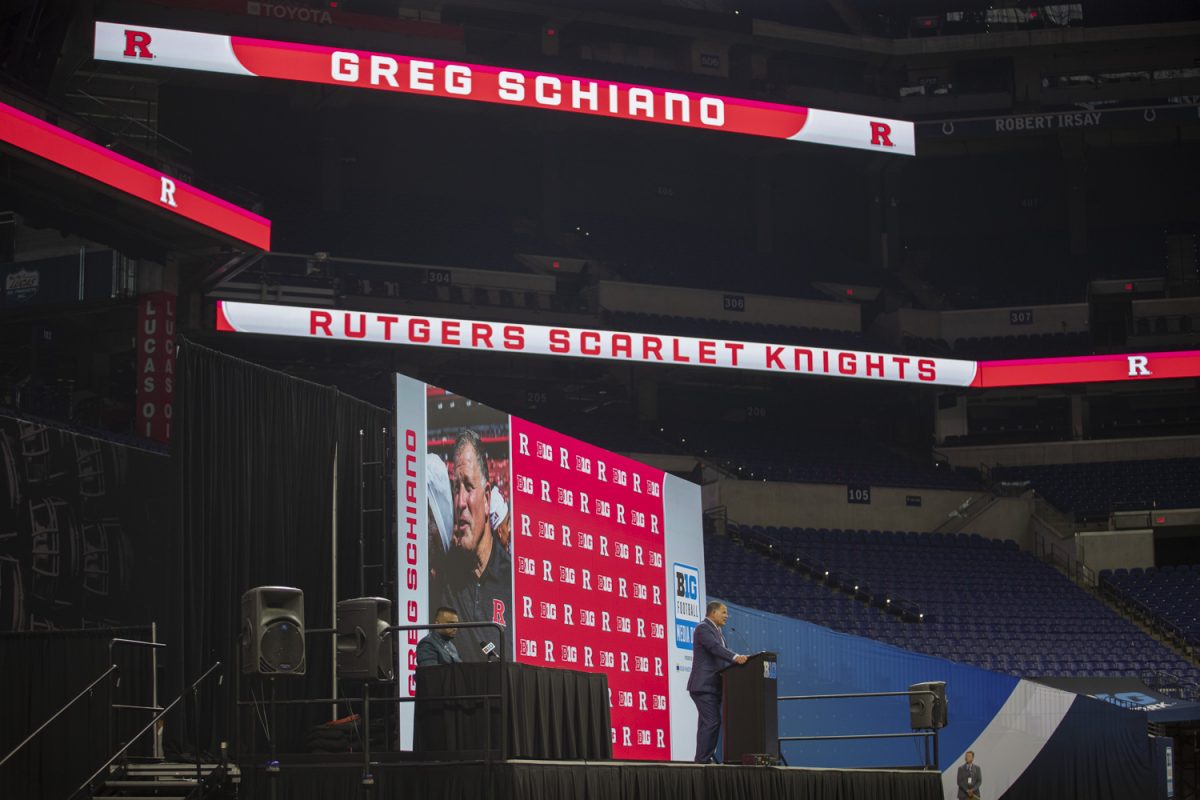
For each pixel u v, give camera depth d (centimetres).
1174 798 2716
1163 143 4153
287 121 3653
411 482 1495
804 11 4262
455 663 1047
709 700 1307
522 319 3391
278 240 3369
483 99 2978
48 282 2427
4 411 1667
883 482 3538
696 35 4009
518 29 3838
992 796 2316
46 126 1989
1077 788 2339
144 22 2983
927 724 1648
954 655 2833
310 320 2703
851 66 4231
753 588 2919
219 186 2511
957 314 3984
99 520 1770
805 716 2322
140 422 2361
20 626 1631
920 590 3116
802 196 4303
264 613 999
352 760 1055
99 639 1203
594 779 1069
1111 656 2933
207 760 1148
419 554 1486
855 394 4019
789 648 2345
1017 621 3039
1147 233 4234
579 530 1839
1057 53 4169
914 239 4316
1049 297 4019
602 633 1859
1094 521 3453
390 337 2789
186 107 3544
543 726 1077
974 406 3947
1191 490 3556
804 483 3391
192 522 1282
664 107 3147
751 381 3841
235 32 3125
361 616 1013
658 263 3938
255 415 1385
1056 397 3916
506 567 1647
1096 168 4228
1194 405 3906
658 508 2094
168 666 1224
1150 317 3894
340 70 2841
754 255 4162
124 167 2127
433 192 3912
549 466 1783
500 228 3822
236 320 2614
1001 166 4275
